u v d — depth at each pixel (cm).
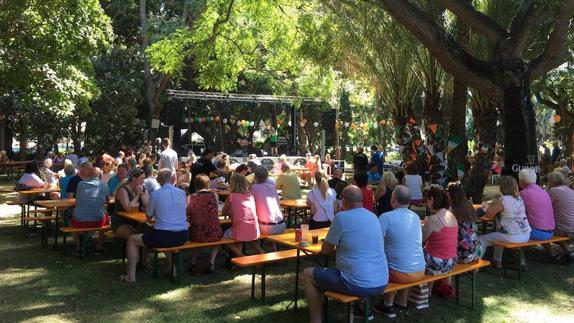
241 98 2530
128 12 2677
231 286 608
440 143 1425
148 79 2672
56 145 2934
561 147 2770
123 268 678
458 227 564
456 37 1238
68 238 873
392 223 485
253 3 1414
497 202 687
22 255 743
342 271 445
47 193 953
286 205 912
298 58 1603
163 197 607
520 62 852
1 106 2264
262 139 3841
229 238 662
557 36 807
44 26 1178
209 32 1456
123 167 890
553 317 532
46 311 511
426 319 513
